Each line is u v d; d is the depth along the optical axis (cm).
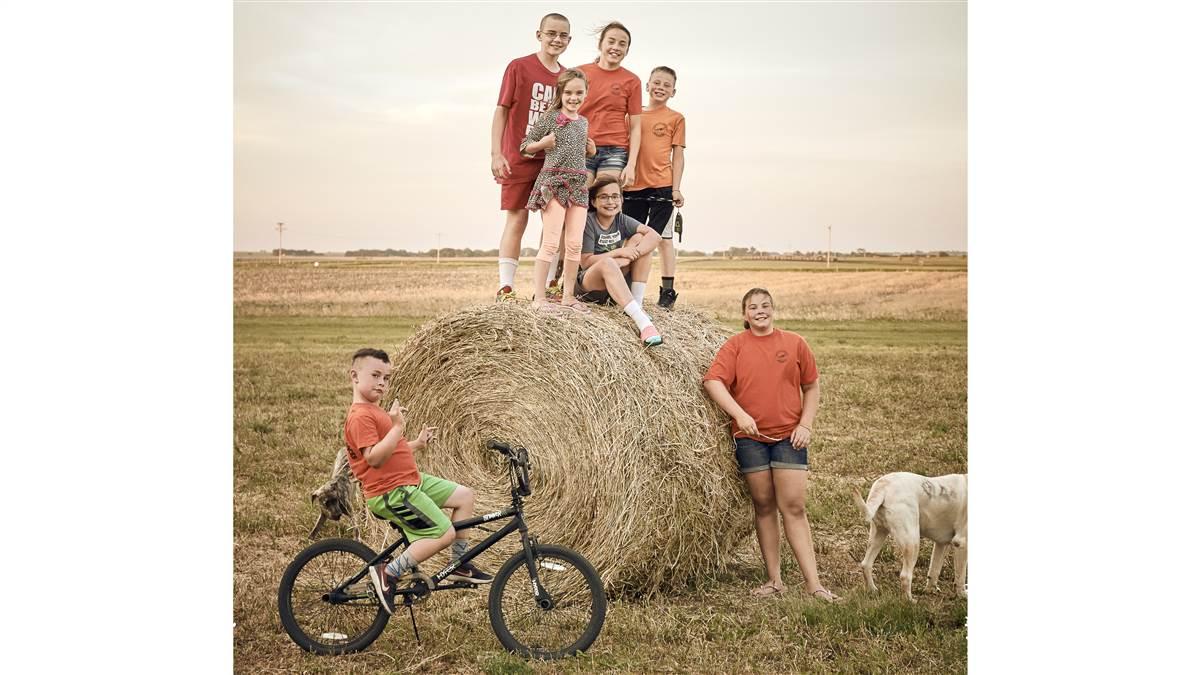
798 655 528
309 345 1648
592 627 534
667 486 593
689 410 611
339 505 574
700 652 532
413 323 1820
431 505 535
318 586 556
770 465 618
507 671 511
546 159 674
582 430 604
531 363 625
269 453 999
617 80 762
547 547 541
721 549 638
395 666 524
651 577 606
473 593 619
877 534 604
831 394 1293
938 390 1316
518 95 738
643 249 683
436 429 666
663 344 635
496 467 646
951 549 706
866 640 546
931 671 511
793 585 643
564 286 663
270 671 520
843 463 950
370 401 548
